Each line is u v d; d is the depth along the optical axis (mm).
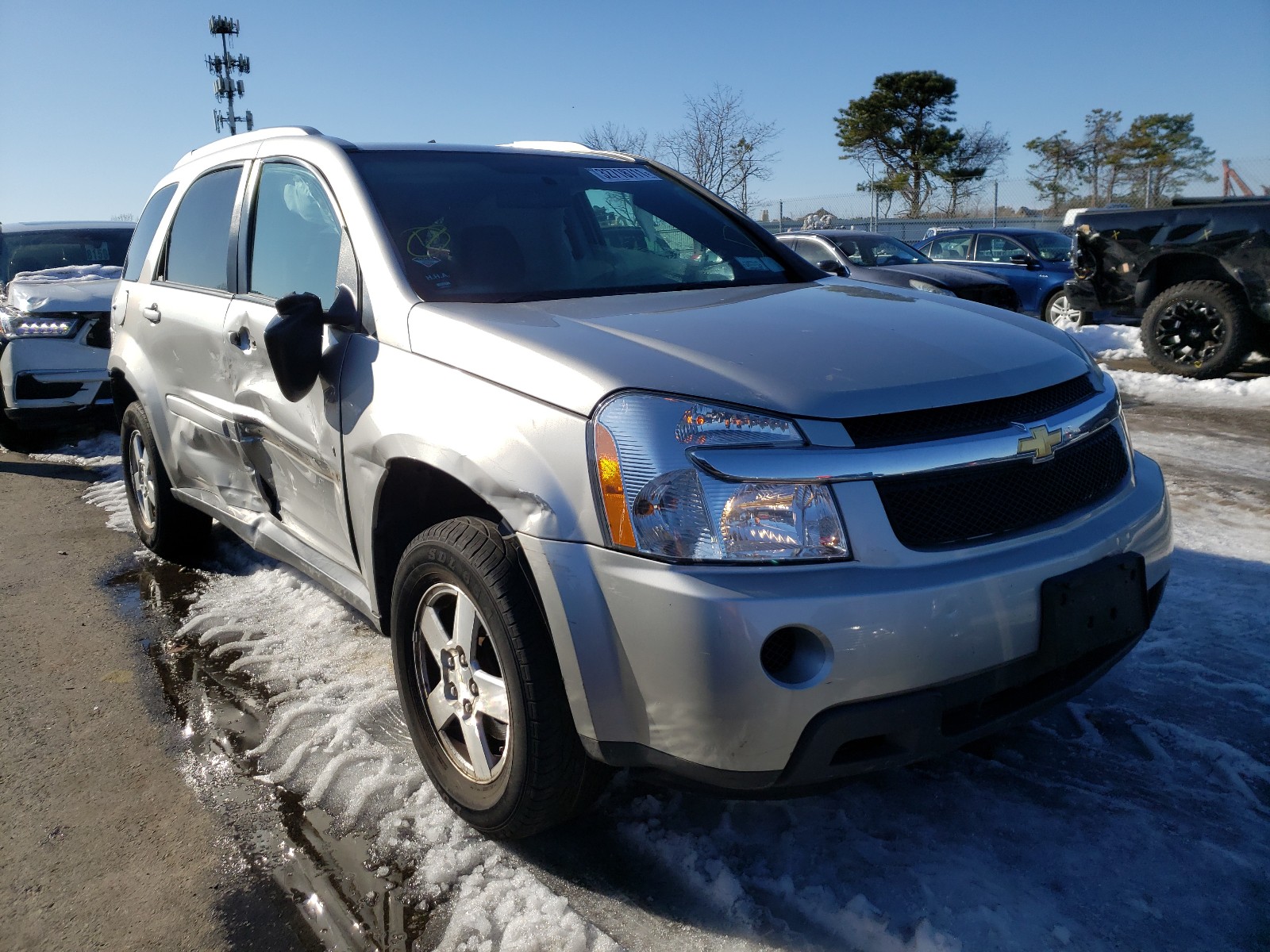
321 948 2086
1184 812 2395
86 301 7262
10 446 7668
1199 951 1947
